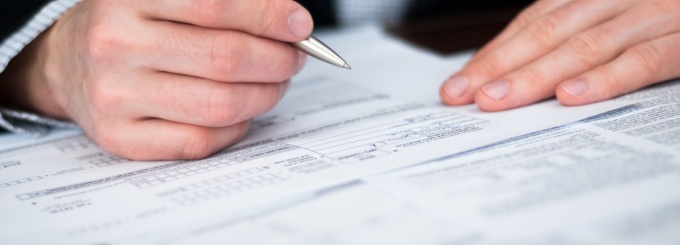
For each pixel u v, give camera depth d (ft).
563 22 1.93
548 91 1.77
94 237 1.13
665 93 1.75
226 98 1.48
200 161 1.53
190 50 1.44
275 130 1.74
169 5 1.42
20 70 1.95
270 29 1.45
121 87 1.51
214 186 1.32
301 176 1.32
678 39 1.83
